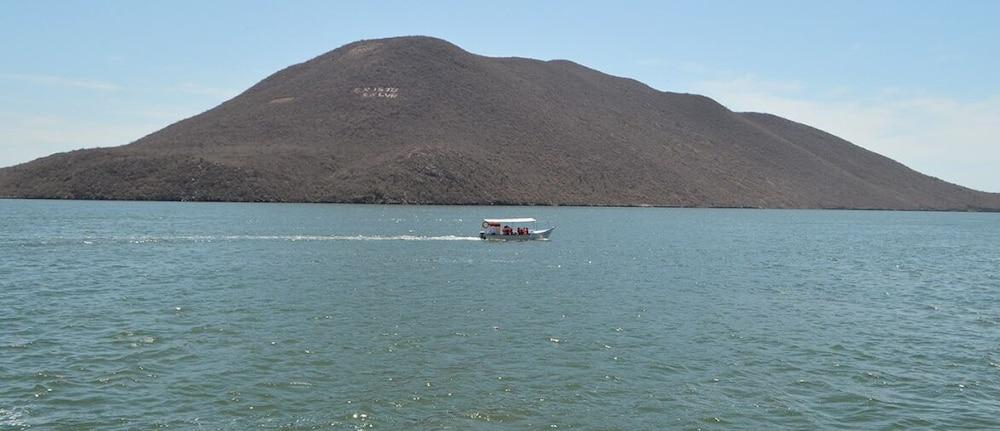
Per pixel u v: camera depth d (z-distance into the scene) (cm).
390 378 2339
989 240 10356
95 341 2750
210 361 2498
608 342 2875
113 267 4997
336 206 16175
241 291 3988
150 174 17975
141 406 2064
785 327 3250
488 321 3244
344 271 4947
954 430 2005
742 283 4759
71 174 18200
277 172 18250
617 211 17400
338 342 2791
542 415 2042
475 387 2264
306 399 2136
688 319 3394
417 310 3491
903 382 2412
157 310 3381
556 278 4794
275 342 2773
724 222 13825
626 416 2053
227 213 12631
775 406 2156
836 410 2139
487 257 6109
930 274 5597
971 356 2761
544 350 2722
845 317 3544
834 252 7606
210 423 1952
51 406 2055
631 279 4822
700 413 2086
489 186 18812
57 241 6925
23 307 3425
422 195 17838
